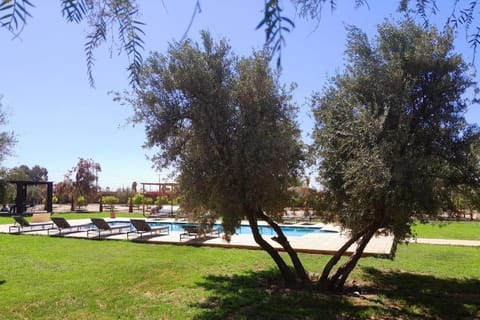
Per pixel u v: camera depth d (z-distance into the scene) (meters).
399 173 7.40
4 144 24.05
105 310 7.58
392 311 7.91
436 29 8.41
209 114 9.10
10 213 35.19
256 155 9.00
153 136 9.37
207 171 9.08
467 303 8.55
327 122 8.96
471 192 8.69
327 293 9.27
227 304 8.05
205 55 9.40
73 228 21.91
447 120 8.41
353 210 8.65
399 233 8.77
